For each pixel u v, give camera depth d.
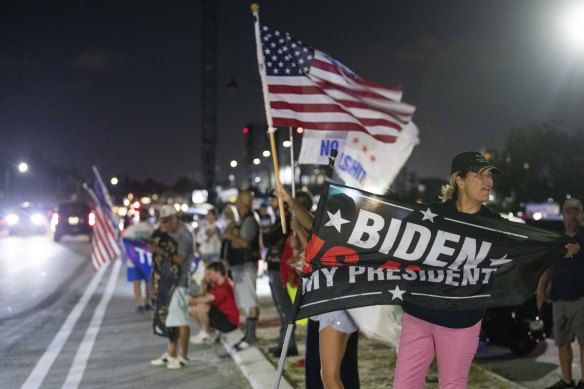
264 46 7.41
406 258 4.68
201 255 15.28
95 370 8.85
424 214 4.65
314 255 4.73
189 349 10.22
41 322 12.34
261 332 11.08
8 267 22.95
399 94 7.78
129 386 8.09
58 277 19.80
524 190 80.94
